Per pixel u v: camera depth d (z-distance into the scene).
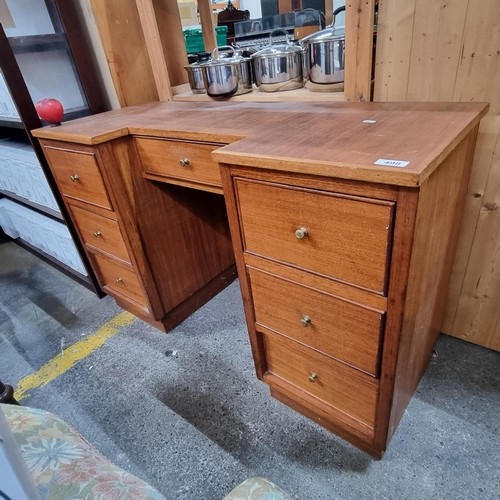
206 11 1.64
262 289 0.95
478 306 1.27
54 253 2.00
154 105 1.49
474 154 1.02
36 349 1.60
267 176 0.75
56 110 1.33
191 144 1.05
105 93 1.64
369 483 0.99
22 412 0.61
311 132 0.85
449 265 1.10
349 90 1.12
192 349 1.50
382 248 0.66
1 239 2.57
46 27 1.53
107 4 1.41
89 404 1.32
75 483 0.49
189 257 1.60
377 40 1.05
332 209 0.69
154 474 1.08
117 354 1.52
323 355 0.93
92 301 1.87
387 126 0.82
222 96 1.39
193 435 1.18
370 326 0.78
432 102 1.01
